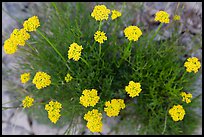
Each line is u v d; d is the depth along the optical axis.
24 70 0.53
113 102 0.37
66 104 0.45
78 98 0.44
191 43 0.52
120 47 0.43
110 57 0.48
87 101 0.36
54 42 0.45
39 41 0.45
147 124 0.49
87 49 0.44
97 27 0.47
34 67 0.47
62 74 0.46
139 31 0.36
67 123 0.53
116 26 0.44
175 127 0.48
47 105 0.37
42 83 0.37
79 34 0.43
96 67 0.45
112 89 0.48
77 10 0.49
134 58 0.44
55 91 0.48
